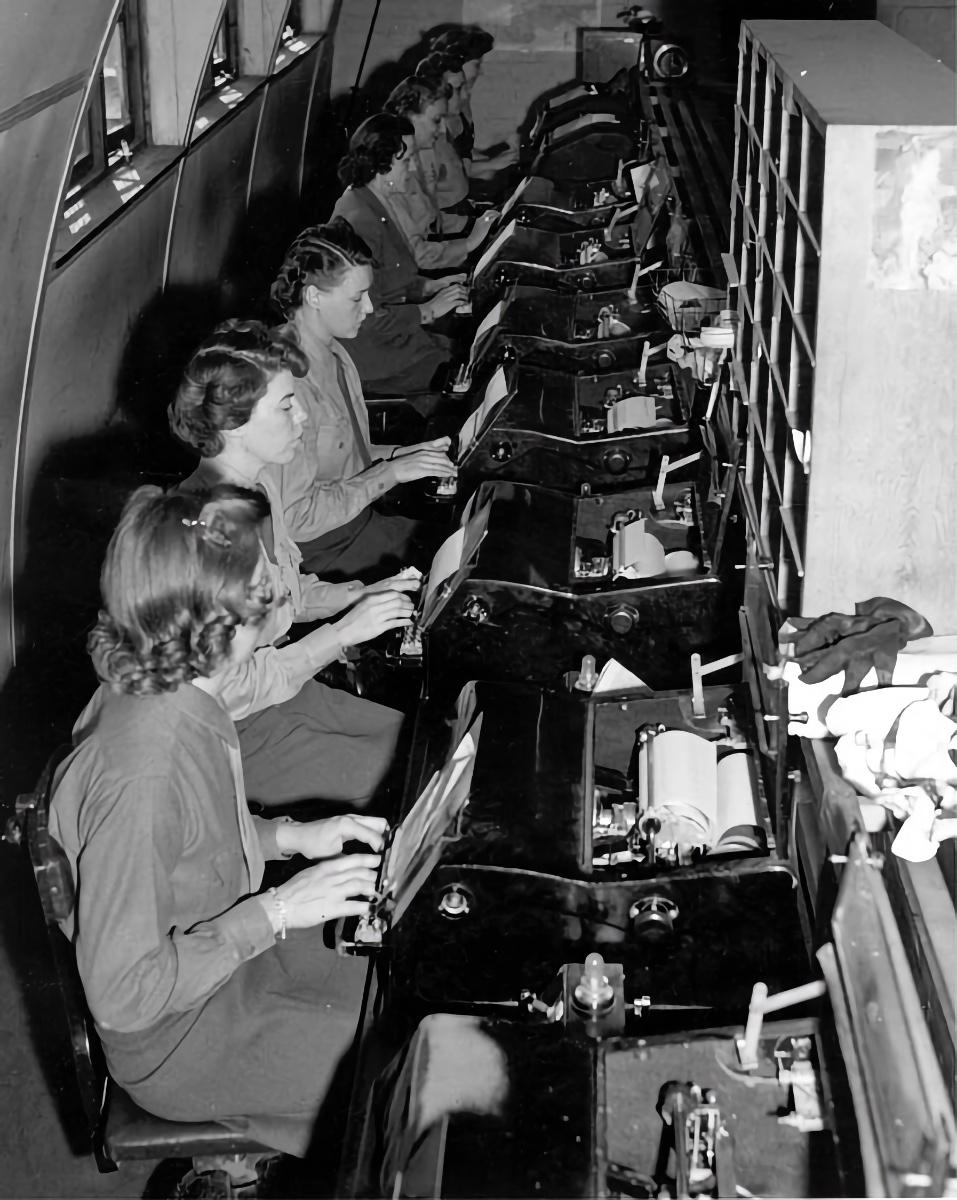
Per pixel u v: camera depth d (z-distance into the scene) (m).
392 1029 2.48
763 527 3.38
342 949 2.48
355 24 12.46
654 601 3.38
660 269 5.66
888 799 2.31
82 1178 3.41
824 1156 1.94
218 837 2.49
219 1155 2.55
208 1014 2.49
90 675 5.92
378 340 6.25
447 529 4.55
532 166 8.51
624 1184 1.91
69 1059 3.81
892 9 4.53
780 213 3.23
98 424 6.67
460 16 12.40
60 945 2.39
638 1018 2.38
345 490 4.31
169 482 7.49
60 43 4.81
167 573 2.32
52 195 5.29
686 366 4.61
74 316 6.20
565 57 12.47
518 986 2.48
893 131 2.51
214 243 9.05
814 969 2.32
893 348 2.68
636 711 3.01
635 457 4.30
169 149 7.92
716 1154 1.94
